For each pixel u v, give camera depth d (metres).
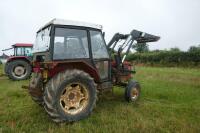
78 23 4.47
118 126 3.82
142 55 25.36
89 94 4.30
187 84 8.38
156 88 7.31
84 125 3.93
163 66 22.47
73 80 4.07
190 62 20.67
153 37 6.39
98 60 4.83
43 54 4.38
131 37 6.01
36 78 4.64
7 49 11.12
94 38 4.78
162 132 3.66
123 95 6.17
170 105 5.27
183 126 3.88
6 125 3.91
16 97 6.01
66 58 4.25
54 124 3.96
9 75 9.59
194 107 5.09
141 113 4.62
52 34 4.11
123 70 5.89
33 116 4.38
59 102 3.94
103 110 4.76
